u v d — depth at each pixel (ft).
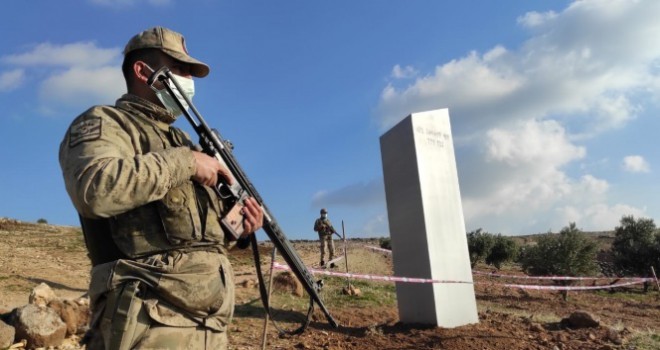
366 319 29.60
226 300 7.68
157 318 6.84
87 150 6.74
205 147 8.24
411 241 28.43
